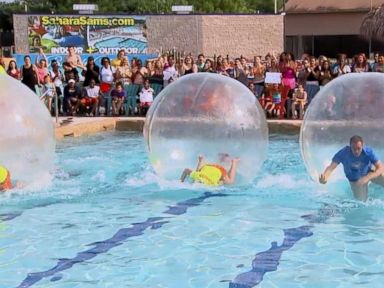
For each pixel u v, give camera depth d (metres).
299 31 29.52
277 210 5.96
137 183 7.25
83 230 5.36
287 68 13.07
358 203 6.16
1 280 4.19
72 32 23.28
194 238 5.08
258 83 13.50
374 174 6.21
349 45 28.62
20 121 6.62
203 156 6.97
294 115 12.76
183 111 6.96
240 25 24.88
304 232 5.23
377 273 4.23
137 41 23.81
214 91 6.97
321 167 6.51
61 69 16.52
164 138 7.02
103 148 10.23
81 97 13.70
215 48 24.77
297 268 4.34
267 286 4.01
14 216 5.83
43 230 5.36
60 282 4.14
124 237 5.14
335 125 6.41
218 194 6.61
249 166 6.98
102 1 52.03
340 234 5.16
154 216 5.79
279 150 10.00
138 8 52.06
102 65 14.04
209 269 4.34
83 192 6.83
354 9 28.19
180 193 6.68
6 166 6.66
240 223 5.52
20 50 23.19
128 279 4.18
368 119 6.29
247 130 6.88
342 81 6.61
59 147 10.36
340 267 4.36
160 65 14.44
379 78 6.51
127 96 13.81
